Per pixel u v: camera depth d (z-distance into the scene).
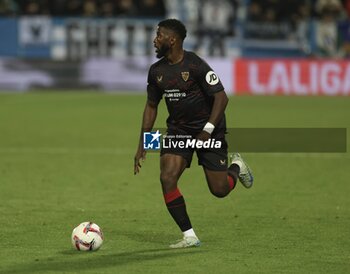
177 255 23.38
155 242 25.31
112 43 86.81
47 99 79.31
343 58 88.31
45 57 86.69
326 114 67.56
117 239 25.72
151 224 28.33
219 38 87.25
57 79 86.19
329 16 88.69
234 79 85.62
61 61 86.12
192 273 21.31
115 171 41.06
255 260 22.88
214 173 24.75
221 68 85.56
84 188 36.09
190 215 30.17
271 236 26.38
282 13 88.44
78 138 53.53
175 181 24.17
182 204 24.28
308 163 44.06
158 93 24.81
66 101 77.56
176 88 24.12
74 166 42.53
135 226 27.98
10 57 86.62
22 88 86.06
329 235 26.56
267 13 87.81
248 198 33.84
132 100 78.75
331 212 30.84
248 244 25.09
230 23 87.19
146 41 87.00
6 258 22.86
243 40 87.50
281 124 60.75
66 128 58.72
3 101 77.44
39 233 26.48
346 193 35.19
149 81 24.66
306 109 71.56
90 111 69.56
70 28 86.44
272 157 46.19
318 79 84.75
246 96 83.81
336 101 79.25
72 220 28.91
